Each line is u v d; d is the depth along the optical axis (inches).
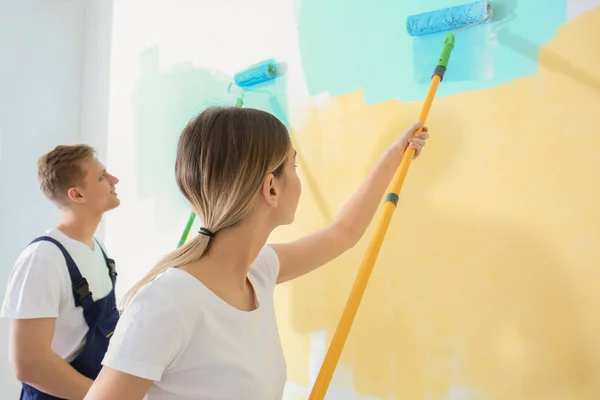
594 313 33.8
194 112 66.0
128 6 78.9
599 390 33.3
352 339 46.9
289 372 52.5
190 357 25.7
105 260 56.7
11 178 81.8
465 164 40.6
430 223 42.4
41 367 44.2
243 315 27.7
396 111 45.1
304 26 52.9
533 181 37.0
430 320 41.8
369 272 32.3
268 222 30.1
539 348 36.0
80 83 89.4
